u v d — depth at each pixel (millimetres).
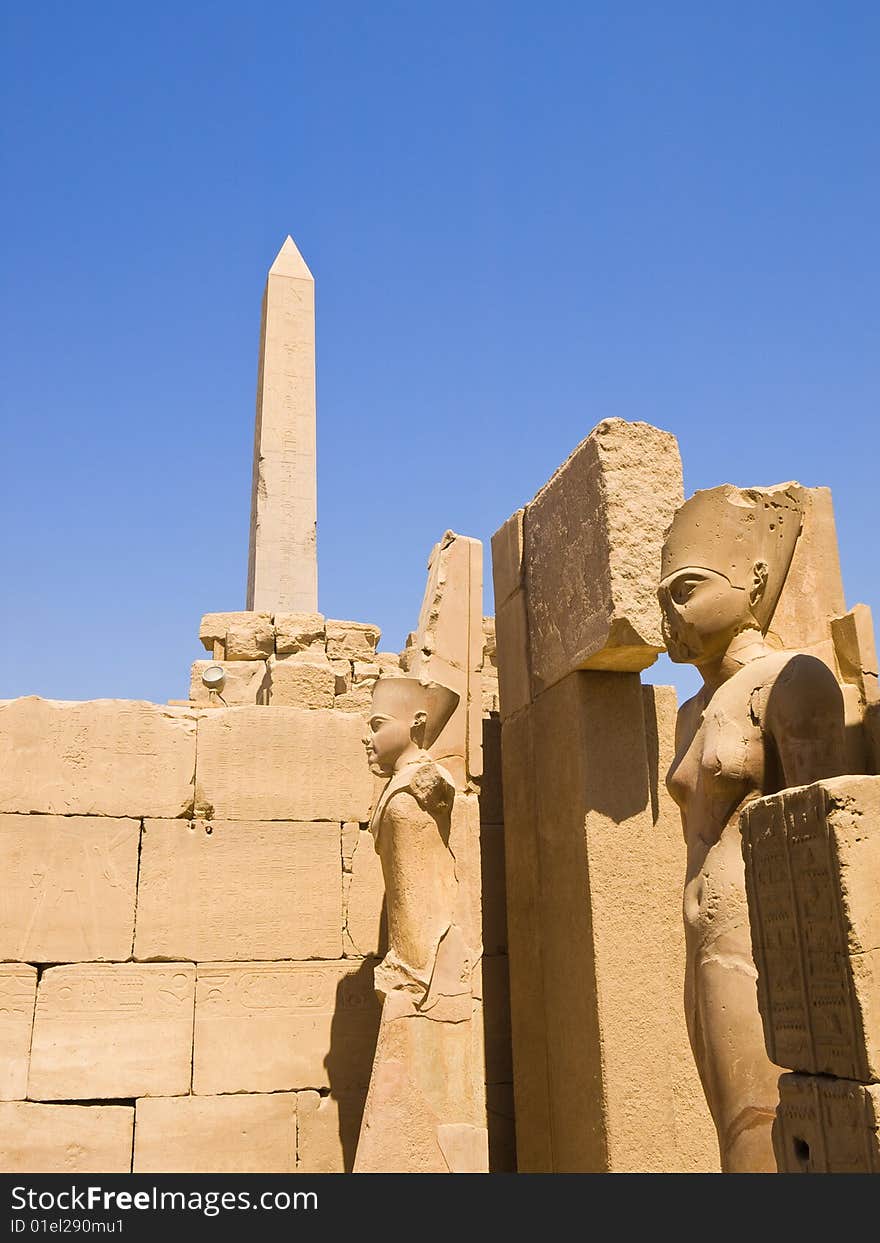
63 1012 5871
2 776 6094
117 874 6145
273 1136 5984
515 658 6562
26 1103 5699
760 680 3684
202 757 6434
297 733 6613
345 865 6508
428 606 6109
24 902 5969
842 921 2559
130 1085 5863
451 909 5441
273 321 18172
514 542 6719
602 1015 5199
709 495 3973
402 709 5707
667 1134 5137
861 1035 2480
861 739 4328
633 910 5434
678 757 4023
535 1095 5828
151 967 6062
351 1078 6184
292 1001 6215
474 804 5859
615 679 5773
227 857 6328
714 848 3686
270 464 17562
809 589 5051
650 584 5426
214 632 13766
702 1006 3574
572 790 5660
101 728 6312
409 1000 5234
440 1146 5090
